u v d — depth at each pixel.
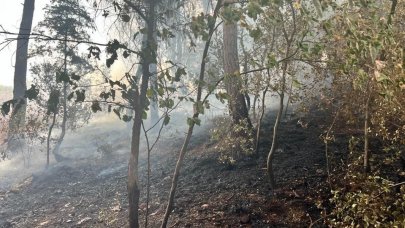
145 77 4.07
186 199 6.22
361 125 7.10
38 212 7.75
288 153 7.18
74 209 7.43
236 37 8.14
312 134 7.80
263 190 5.93
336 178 5.57
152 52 3.89
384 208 3.20
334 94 5.50
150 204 6.43
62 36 9.85
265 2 3.30
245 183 6.34
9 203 8.70
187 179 7.27
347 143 6.68
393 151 5.66
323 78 5.72
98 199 7.75
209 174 7.20
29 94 3.68
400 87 2.86
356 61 3.11
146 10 4.22
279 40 6.69
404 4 4.26
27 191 9.45
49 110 3.81
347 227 3.32
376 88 3.98
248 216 5.20
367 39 2.94
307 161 6.52
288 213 5.10
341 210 3.53
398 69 2.90
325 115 8.20
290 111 10.36
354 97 4.80
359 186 4.11
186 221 5.43
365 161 4.75
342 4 3.41
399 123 4.59
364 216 3.19
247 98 8.95
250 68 8.66
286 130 8.48
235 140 7.43
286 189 5.73
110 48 3.74
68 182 9.63
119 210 6.68
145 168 9.14
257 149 7.40
